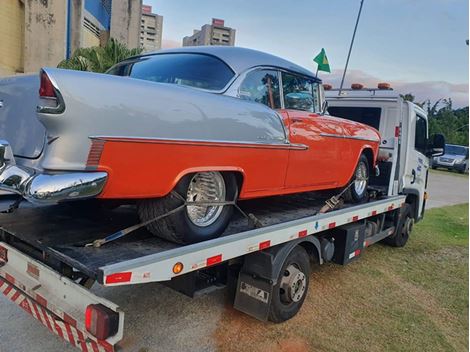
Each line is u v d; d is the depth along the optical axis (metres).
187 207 2.99
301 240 3.93
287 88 4.12
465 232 8.73
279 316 3.77
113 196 2.56
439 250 7.05
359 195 5.47
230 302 4.18
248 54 3.77
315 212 4.52
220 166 3.12
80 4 20.31
